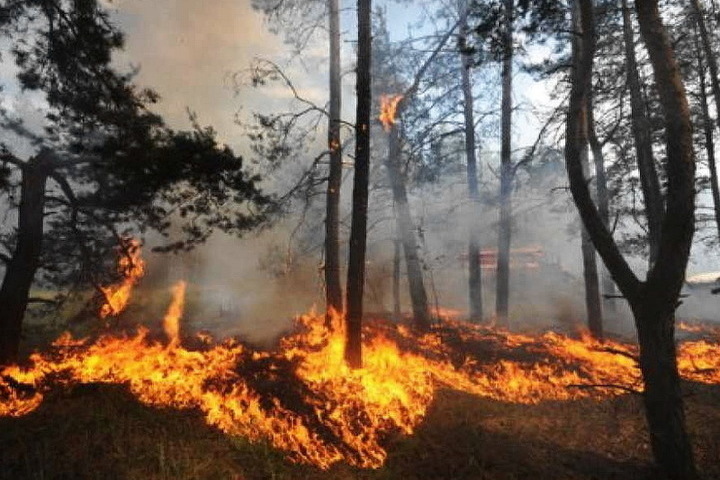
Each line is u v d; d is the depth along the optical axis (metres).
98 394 8.96
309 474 7.00
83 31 10.41
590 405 9.47
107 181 12.21
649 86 15.29
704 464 7.08
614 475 6.89
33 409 8.41
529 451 7.59
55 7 10.39
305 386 9.67
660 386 6.82
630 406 9.30
